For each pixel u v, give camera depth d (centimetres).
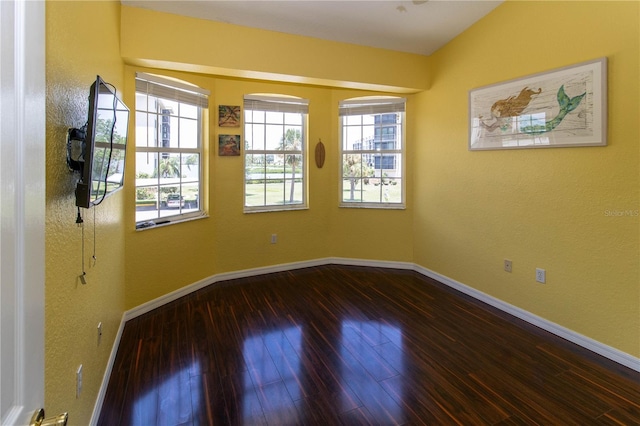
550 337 283
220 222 408
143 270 324
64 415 74
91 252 178
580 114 262
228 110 399
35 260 67
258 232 432
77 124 148
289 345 270
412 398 210
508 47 315
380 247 466
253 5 298
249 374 233
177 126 359
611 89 244
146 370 236
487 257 349
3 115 56
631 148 236
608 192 249
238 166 413
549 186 289
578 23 261
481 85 345
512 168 319
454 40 376
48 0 109
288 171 452
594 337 261
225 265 416
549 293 292
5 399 56
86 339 169
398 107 445
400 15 330
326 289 389
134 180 313
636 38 230
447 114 391
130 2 280
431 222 423
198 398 209
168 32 297
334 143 467
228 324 304
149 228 326
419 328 299
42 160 71
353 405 204
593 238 260
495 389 218
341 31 348
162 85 333
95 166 132
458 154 378
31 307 65
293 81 369
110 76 234
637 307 236
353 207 469
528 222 307
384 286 398
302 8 308
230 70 326
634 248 237
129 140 307
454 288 390
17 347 60
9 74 57
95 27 184
